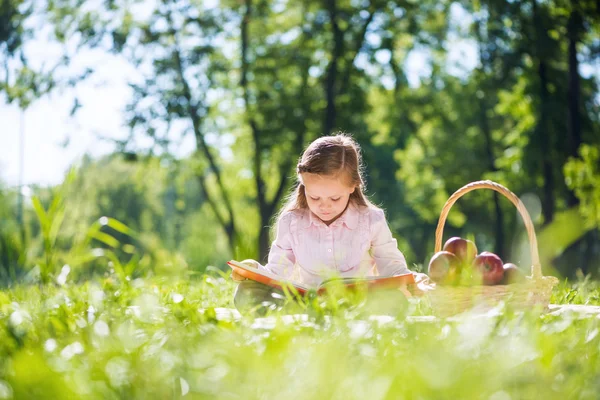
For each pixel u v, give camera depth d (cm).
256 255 684
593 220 1611
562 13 1808
